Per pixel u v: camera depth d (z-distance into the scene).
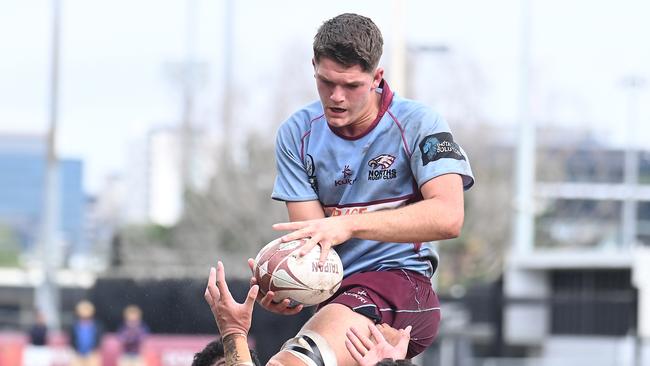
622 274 110.94
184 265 118.38
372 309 19.44
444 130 19.72
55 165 133.88
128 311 80.12
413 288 20.12
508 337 94.94
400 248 20.34
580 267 111.31
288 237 18.36
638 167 126.50
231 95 145.12
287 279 18.39
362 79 18.62
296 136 20.45
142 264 132.62
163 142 174.88
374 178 19.86
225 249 136.50
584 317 93.19
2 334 118.75
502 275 117.56
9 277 177.88
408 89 126.00
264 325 61.47
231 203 135.75
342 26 18.50
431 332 20.81
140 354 78.81
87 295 94.31
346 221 18.50
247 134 143.38
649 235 124.06
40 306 124.50
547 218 134.50
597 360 90.94
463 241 150.62
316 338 18.70
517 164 125.50
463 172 19.45
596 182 132.62
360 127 19.72
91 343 91.44
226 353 18.16
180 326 73.75
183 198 140.38
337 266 18.80
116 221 172.88
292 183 20.47
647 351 87.69
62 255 168.62
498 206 148.50
